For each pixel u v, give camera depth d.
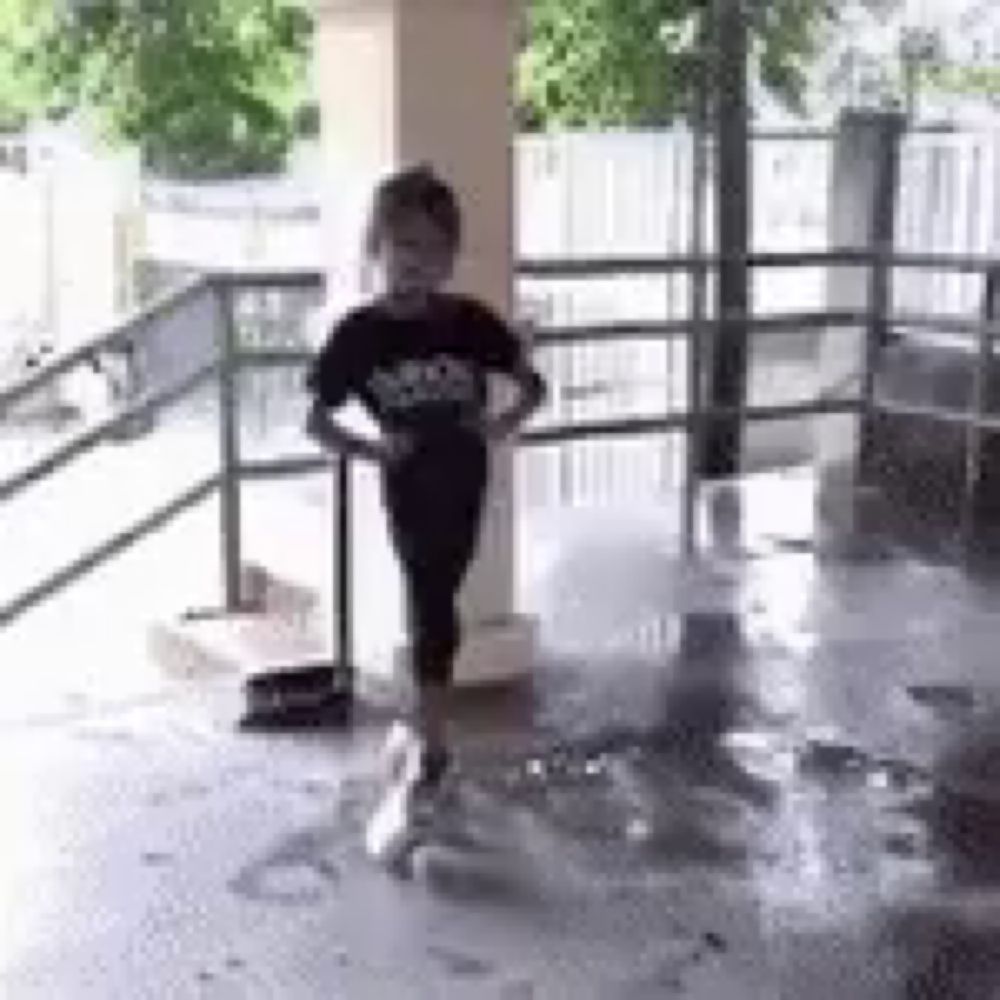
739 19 9.03
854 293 8.35
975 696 5.46
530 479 8.88
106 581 7.27
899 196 8.35
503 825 4.43
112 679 5.97
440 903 4.00
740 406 8.17
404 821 4.37
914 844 4.36
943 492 8.12
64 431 9.20
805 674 5.66
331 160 5.37
